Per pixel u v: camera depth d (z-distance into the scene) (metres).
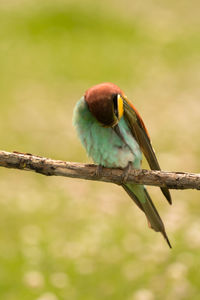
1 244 10.10
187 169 13.25
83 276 9.13
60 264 9.43
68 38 23.20
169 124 16.05
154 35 24.00
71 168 6.74
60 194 12.10
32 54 21.69
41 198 11.90
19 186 12.60
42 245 9.99
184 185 6.52
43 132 15.62
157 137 15.15
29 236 10.30
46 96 18.19
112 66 20.69
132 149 7.21
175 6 27.95
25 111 17.00
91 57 21.44
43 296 8.53
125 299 8.59
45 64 20.86
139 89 18.86
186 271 9.00
